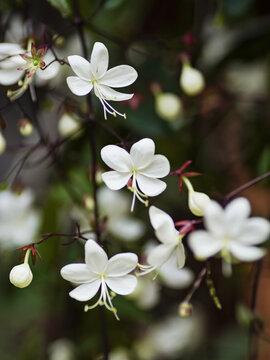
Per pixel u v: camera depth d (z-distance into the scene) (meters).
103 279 0.44
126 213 0.59
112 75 0.45
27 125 0.50
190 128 0.61
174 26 0.61
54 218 0.58
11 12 0.55
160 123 0.57
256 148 0.63
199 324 0.67
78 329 0.60
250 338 0.52
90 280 0.44
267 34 0.58
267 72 0.64
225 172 0.64
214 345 0.67
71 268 0.44
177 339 0.66
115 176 0.45
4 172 0.79
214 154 0.65
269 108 0.64
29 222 0.60
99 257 0.44
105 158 0.44
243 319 0.52
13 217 0.60
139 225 0.58
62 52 0.56
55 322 0.62
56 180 0.59
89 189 0.57
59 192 0.58
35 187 0.63
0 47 0.47
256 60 0.62
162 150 0.57
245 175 0.64
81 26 0.50
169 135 0.57
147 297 0.57
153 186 0.45
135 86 0.57
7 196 0.60
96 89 0.45
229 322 0.67
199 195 0.45
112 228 0.58
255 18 0.62
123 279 0.44
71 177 0.58
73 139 0.57
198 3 0.61
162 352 0.66
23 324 0.71
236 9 0.58
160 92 0.56
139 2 0.61
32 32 0.53
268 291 0.64
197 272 0.64
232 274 0.63
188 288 0.67
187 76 0.54
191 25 0.61
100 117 0.56
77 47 0.57
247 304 0.65
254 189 0.63
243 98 0.64
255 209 0.63
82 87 0.45
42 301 0.66
